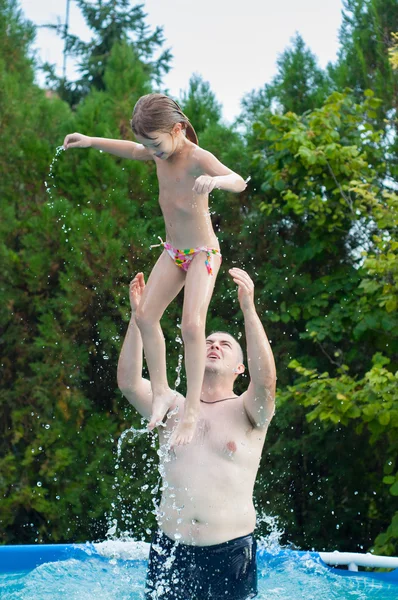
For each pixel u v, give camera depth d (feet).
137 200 29.84
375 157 28.53
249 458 15.79
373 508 28.76
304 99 30.71
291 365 24.50
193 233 13.20
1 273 29.09
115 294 28.32
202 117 31.27
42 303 29.04
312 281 29.12
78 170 29.53
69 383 28.58
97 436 28.04
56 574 18.03
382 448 28.22
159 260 13.76
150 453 28.14
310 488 28.73
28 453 27.86
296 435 28.78
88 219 28.25
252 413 15.76
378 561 18.81
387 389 23.25
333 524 28.55
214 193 29.43
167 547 15.60
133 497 27.71
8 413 29.09
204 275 13.14
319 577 18.16
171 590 15.49
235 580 15.39
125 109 30.71
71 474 28.04
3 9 33.19
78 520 28.07
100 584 17.34
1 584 17.69
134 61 32.63
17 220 30.07
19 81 32.83
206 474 15.49
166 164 13.14
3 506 27.68
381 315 25.76
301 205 26.55
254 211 29.55
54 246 29.09
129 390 16.35
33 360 29.55
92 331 28.84
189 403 13.00
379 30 29.22
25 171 30.07
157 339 13.64
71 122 30.66
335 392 23.73
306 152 25.67
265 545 21.43
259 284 29.30
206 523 15.37
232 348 16.67
